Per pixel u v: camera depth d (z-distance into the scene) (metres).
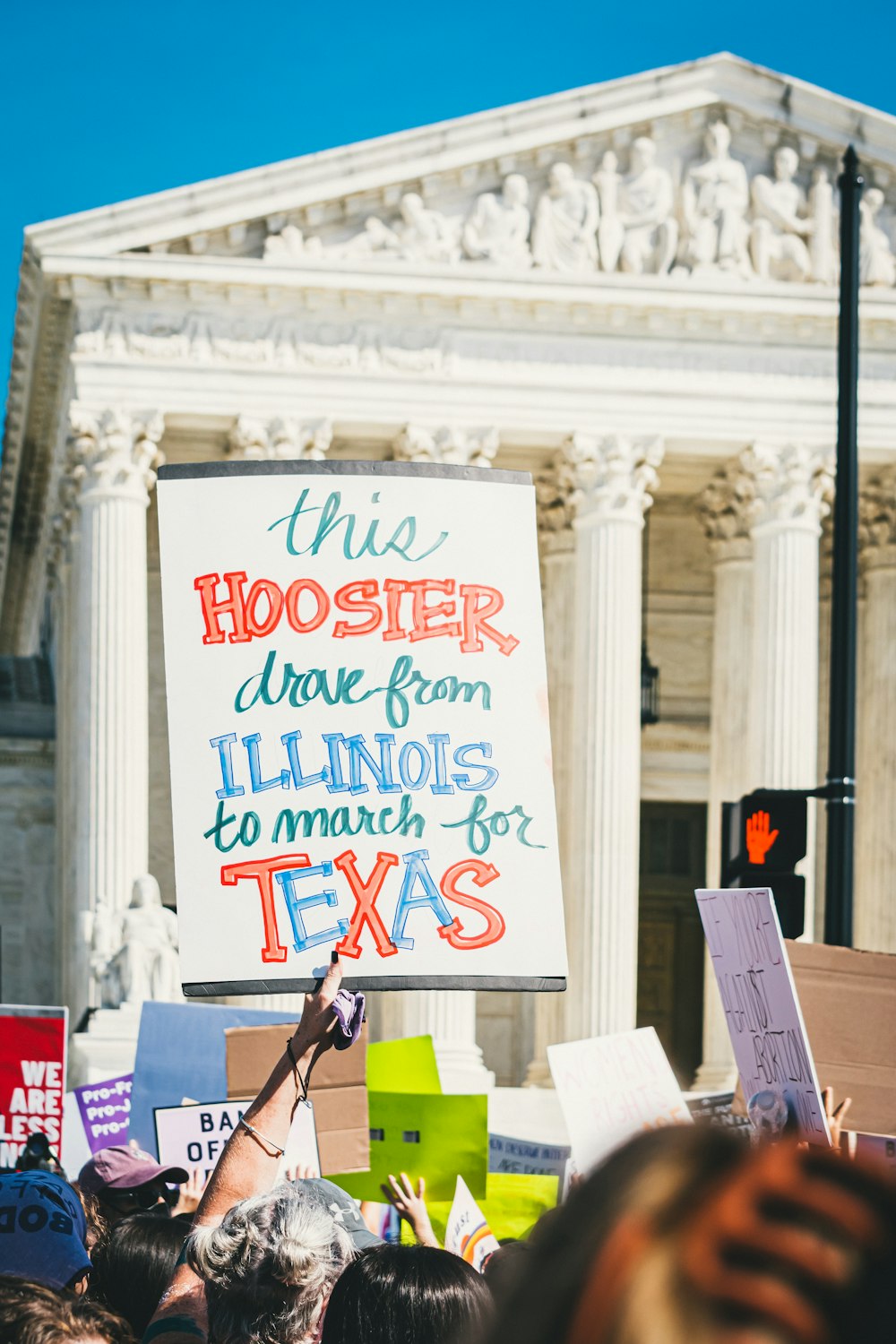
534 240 52.66
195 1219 7.97
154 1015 14.90
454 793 10.41
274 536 10.52
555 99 52.00
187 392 51.06
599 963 51.44
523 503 10.69
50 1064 14.40
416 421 52.00
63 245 49.88
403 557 10.55
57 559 63.03
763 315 53.09
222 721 10.40
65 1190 8.46
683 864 63.41
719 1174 2.27
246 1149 8.00
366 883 10.29
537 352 52.84
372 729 10.42
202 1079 14.81
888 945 56.84
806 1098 10.65
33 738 65.06
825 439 53.53
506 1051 58.69
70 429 52.62
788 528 53.47
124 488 50.59
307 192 50.91
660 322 53.12
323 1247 7.14
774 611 53.31
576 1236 2.26
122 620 50.25
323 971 10.22
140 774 50.06
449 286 51.56
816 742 54.53
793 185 53.72
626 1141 2.36
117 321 51.00
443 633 10.52
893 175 53.66
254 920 10.23
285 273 50.66
